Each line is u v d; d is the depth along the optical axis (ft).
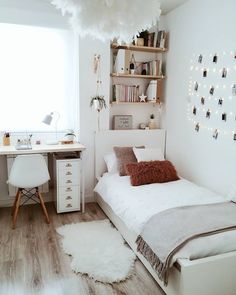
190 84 10.87
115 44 11.64
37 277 6.82
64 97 12.04
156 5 4.12
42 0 10.50
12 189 11.32
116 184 9.83
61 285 6.54
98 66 11.46
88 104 11.57
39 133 11.85
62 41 11.57
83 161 11.13
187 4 10.82
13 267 7.21
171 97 12.32
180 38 11.40
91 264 7.25
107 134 11.95
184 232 6.07
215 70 9.45
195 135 10.74
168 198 8.27
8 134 10.94
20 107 11.39
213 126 9.71
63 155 11.19
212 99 9.68
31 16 10.52
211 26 9.55
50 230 9.36
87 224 9.77
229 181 9.12
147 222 7.03
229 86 8.86
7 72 10.98
